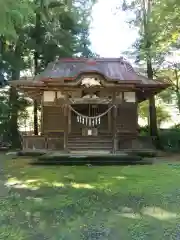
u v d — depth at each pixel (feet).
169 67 54.19
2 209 17.10
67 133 43.11
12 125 57.72
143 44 51.16
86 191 21.47
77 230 13.69
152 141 45.24
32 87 44.88
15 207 17.52
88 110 53.01
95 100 44.62
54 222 14.84
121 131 46.32
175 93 56.18
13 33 21.45
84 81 41.96
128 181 25.13
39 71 61.05
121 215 15.87
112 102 43.57
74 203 18.28
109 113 47.09
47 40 56.54
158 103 63.05
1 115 53.72
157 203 18.13
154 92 47.70
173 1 37.99
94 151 42.16
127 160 37.06
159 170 31.17
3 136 57.11
